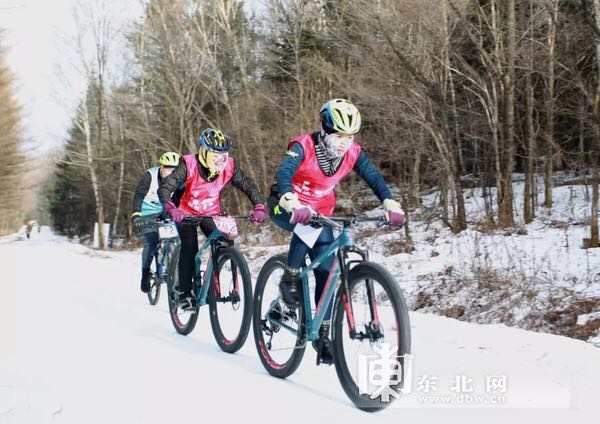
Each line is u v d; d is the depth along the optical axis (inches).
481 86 663.1
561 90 705.6
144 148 1083.3
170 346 228.2
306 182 179.3
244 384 178.2
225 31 978.1
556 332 299.3
